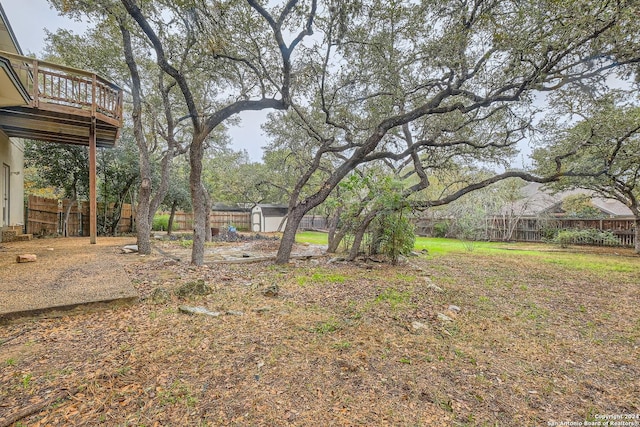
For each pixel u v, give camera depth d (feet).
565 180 29.45
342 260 23.35
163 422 4.92
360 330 9.16
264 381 6.22
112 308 9.98
